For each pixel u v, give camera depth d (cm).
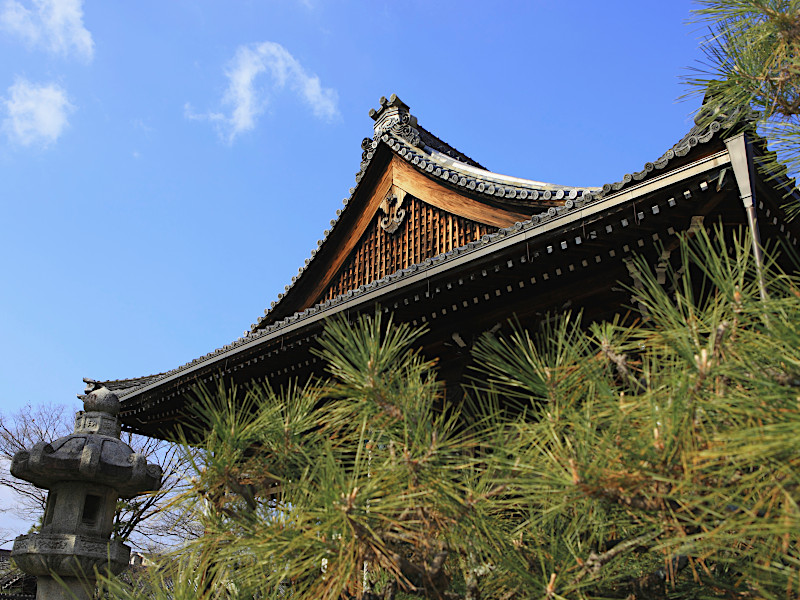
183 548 232
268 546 207
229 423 238
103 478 681
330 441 229
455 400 857
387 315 860
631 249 682
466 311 853
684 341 185
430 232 1252
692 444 172
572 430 206
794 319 174
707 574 216
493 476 222
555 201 1027
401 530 210
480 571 238
